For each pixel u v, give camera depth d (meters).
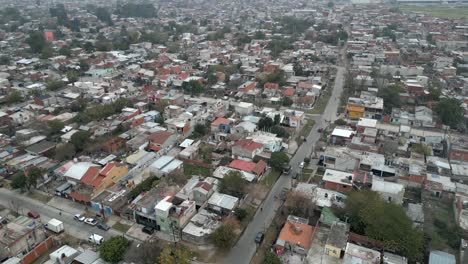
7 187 95.38
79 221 81.88
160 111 140.88
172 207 77.19
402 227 68.75
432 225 78.56
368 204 74.25
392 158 104.25
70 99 153.38
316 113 147.50
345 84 179.50
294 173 101.81
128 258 66.31
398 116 133.50
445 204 86.44
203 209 82.69
